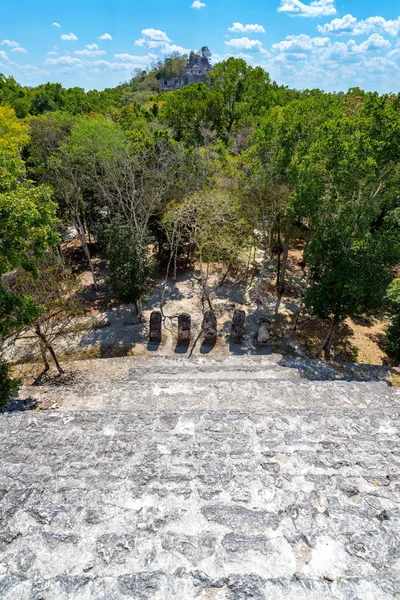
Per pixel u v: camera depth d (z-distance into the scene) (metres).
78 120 23.03
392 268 20.14
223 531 3.31
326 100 20.52
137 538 3.22
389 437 4.86
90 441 4.71
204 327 15.38
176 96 37.19
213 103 34.91
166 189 18.61
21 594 2.71
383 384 7.94
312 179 12.32
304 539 3.23
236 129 34.91
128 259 15.32
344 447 4.60
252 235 18.06
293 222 17.66
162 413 5.42
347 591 2.74
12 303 8.83
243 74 37.44
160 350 15.16
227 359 12.66
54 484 3.88
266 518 3.45
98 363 13.22
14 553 3.10
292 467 4.20
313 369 11.84
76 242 25.95
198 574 2.89
